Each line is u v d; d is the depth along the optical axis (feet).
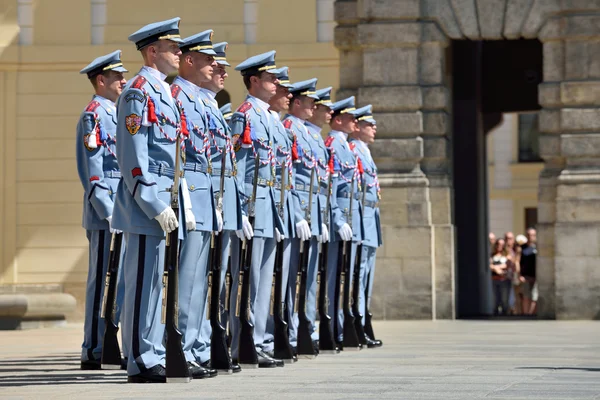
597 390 63.98
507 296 196.65
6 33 164.14
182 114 72.28
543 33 150.30
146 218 69.31
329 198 98.73
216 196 77.97
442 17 152.76
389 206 152.25
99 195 85.30
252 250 82.89
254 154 84.53
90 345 84.79
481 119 174.50
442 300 152.66
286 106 91.15
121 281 86.58
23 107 163.84
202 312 77.00
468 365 82.84
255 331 86.53
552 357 90.43
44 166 163.53
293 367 81.87
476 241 167.63
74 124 163.53
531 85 175.94
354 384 67.97
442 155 153.48
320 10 161.17
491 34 151.84
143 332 69.92
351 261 104.99
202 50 76.54
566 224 148.15
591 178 147.95
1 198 163.12
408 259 151.43
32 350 103.91
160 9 163.73
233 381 70.33
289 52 160.97
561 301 148.36
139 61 164.04
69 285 162.71
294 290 95.04
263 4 162.09
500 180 325.01
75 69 163.94
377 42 152.87
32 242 163.02
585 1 148.87
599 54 148.97
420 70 153.58
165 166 70.44
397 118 152.87
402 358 90.43
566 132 149.38
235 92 161.58
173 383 68.69
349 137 115.65
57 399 59.36
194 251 74.69
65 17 164.45
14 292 155.63
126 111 69.05
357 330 104.17
